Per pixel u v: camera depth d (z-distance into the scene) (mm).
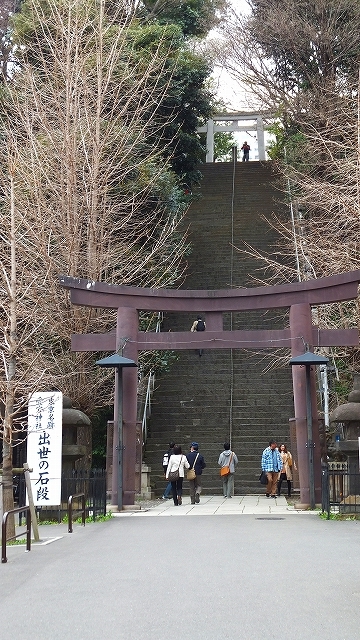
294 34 27359
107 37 23078
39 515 14477
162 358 23312
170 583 7391
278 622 5855
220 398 23203
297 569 8062
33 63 24547
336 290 16328
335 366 21266
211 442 21781
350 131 20484
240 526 12383
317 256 18594
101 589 7219
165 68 26328
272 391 23328
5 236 17281
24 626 5934
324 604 6445
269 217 33094
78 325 18500
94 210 18516
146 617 6074
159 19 32250
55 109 21156
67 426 15039
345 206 16656
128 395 16562
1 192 18500
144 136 23188
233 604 6457
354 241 18562
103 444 22266
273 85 28422
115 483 16094
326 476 13914
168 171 25562
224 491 19438
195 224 33125
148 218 21406
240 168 40062
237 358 24938
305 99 25984
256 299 16812
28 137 20250
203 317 27312
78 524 13445
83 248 19891
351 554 9078
